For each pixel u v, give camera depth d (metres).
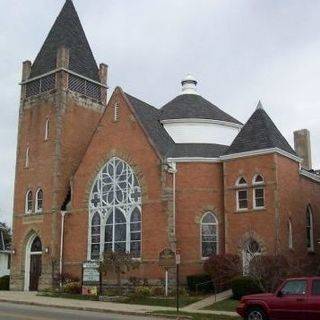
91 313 25.03
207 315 24.05
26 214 45.47
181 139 42.62
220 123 43.28
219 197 38.09
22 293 39.47
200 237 37.47
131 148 39.75
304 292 18.59
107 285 37.88
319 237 40.38
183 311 25.67
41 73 47.81
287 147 37.97
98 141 41.91
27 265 44.97
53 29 49.84
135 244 38.16
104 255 35.22
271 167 35.41
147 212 37.78
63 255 42.22
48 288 40.78
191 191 38.06
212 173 38.47
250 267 30.78
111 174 40.66
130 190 39.25
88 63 49.22
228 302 29.14
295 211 37.00
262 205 35.53
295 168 38.12
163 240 36.44
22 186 46.59
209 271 34.41
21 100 48.72
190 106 44.09
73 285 36.44
